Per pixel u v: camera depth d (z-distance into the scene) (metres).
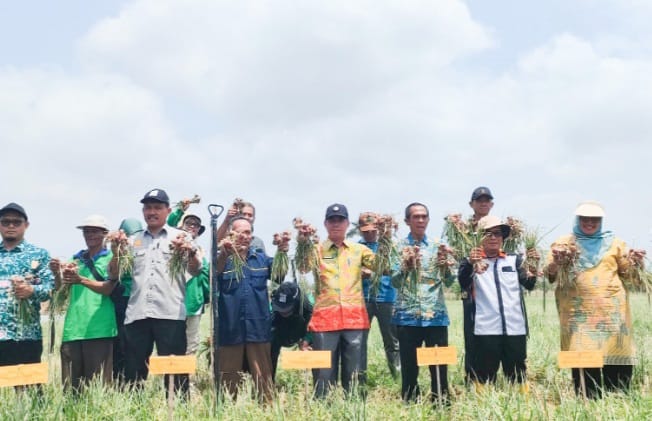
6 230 6.71
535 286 7.78
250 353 7.17
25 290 6.41
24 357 6.55
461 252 7.50
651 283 6.79
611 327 6.70
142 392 6.62
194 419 5.98
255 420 5.93
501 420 5.71
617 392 6.70
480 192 8.20
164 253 7.19
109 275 7.09
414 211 7.43
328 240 7.32
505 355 7.13
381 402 6.95
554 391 7.36
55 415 5.62
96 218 7.45
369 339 12.02
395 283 7.15
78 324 7.00
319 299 7.09
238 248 6.88
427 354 6.46
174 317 7.05
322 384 6.81
